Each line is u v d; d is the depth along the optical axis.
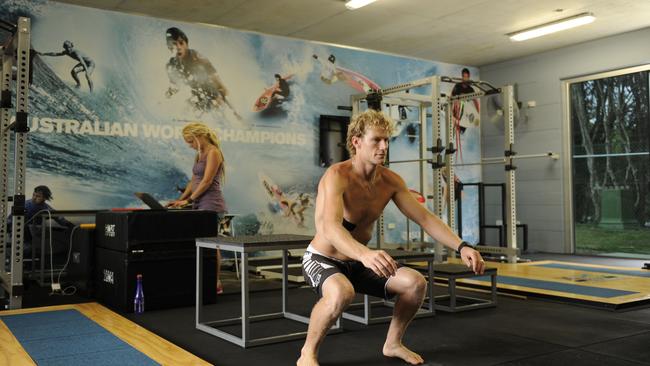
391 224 7.80
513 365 2.39
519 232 8.29
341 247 2.00
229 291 4.60
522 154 8.24
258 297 4.34
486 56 8.16
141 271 3.75
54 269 5.49
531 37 7.02
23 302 4.09
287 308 3.56
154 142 6.14
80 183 5.72
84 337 2.89
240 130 6.66
